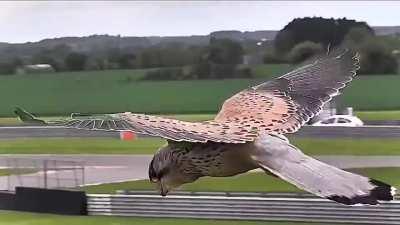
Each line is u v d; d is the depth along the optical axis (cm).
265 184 3519
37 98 10450
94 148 5253
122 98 10388
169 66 12462
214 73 11356
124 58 13325
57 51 13450
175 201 3116
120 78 12169
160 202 3136
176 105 9275
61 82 11919
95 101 10206
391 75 8669
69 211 3319
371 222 2723
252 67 10781
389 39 8625
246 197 3002
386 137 5172
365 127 5612
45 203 3381
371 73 8631
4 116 7919
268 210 2934
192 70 11788
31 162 4650
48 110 9306
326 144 4853
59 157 4947
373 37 8444
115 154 5016
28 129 6331
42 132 6119
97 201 3281
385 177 3675
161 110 8819
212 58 11844
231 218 2997
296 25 6100
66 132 6009
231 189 3356
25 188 3425
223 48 11706
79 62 13275
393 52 8694
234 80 10806
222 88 10394
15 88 11400
